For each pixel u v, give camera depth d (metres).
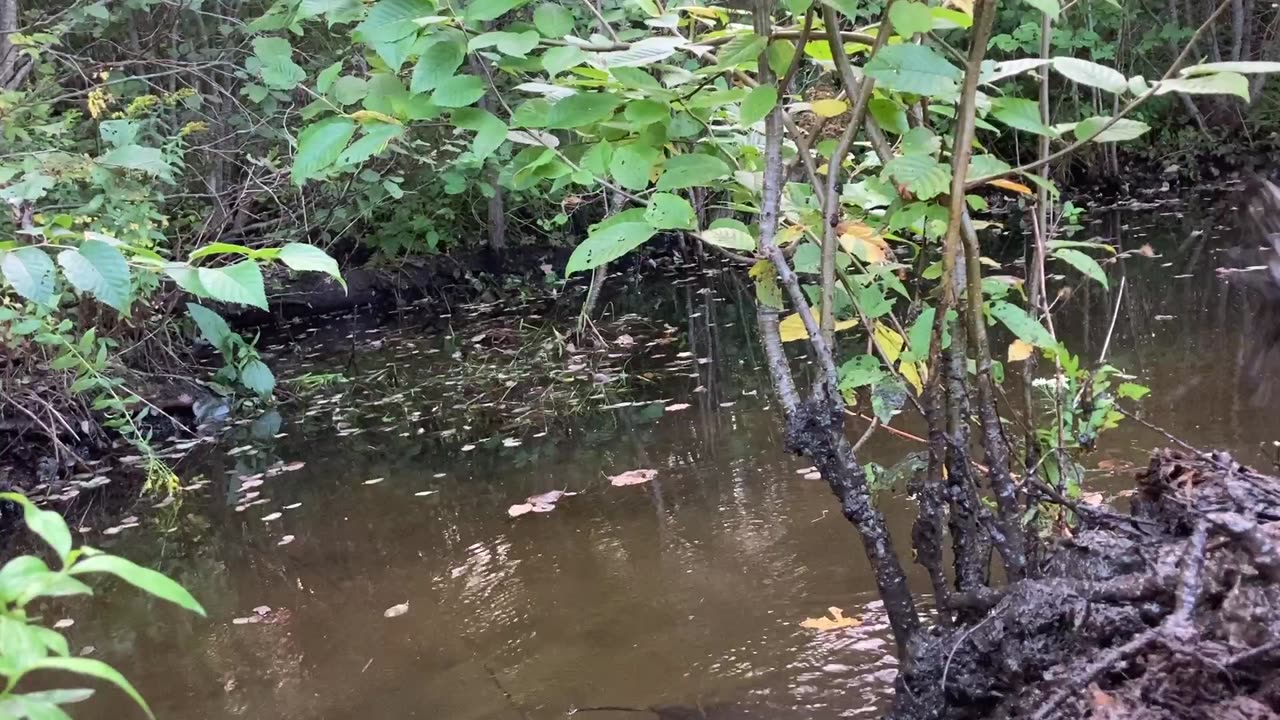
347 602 2.11
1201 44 8.06
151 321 4.19
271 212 5.90
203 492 3.09
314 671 1.80
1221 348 3.12
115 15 4.83
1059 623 1.18
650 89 1.33
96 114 3.96
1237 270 4.34
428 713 1.60
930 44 1.40
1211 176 7.87
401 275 6.62
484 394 3.99
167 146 4.16
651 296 6.05
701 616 1.81
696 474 2.65
